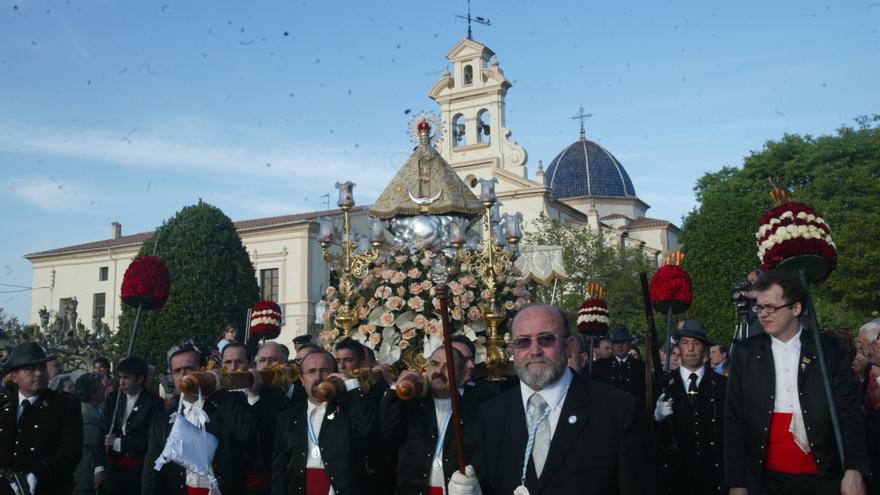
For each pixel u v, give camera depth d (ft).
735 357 15.72
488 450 12.27
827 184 111.65
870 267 92.17
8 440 19.39
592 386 12.02
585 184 181.16
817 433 14.34
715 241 88.12
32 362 19.70
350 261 25.04
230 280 87.30
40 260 140.97
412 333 22.49
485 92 128.57
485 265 24.27
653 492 11.39
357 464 16.97
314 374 17.80
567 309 96.94
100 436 24.17
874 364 18.22
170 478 19.52
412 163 28.96
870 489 17.47
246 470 20.20
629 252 116.37
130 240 137.90
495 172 127.34
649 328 19.17
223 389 19.97
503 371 23.56
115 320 131.34
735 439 15.40
